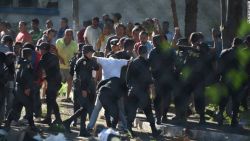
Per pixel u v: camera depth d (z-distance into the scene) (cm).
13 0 4897
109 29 2886
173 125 2331
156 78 2309
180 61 2300
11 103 2389
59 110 2564
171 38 2831
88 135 2266
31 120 2309
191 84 2291
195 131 2241
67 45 2912
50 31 2802
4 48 2498
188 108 2528
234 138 2147
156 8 3381
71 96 2973
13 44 2764
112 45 2406
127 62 2216
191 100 2555
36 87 2367
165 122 2389
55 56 2386
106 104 2217
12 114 2314
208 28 3222
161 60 2292
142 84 2195
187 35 3031
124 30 2666
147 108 2236
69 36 2906
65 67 2909
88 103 2256
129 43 2273
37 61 2395
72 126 2478
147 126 2386
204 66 2228
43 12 4597
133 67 2181
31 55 2309
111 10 3256
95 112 2273
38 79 2375
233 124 2275
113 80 2214
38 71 2364
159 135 2267
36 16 4684
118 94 2222
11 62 2269
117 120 2244
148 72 2194
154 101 2348
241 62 1366
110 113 2219
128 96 2211
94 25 2995
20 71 2284
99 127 2250
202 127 2292
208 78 2219
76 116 2284
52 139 1939
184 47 2303
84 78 2233
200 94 2277
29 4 4781
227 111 2433
